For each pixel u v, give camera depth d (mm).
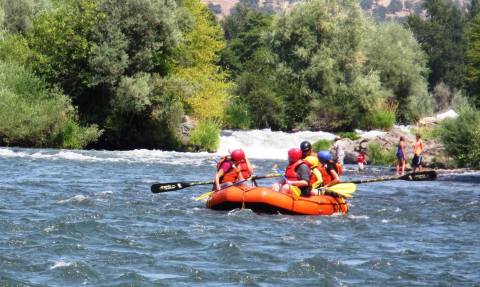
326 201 29172
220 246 21438
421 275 18750
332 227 25938
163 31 74750
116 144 76312
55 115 69438
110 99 74125
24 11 90875
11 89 69688
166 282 17406
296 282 17734
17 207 28250
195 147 75688
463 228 26719
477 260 20750
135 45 73750
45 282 17172
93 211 27781
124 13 72812
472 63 76500
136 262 19312
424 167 58938
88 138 71750
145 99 71812
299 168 29062
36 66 74375
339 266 19312
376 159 63688
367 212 30297
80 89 74812
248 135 82125
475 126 55750
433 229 26312
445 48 192000
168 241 22172
